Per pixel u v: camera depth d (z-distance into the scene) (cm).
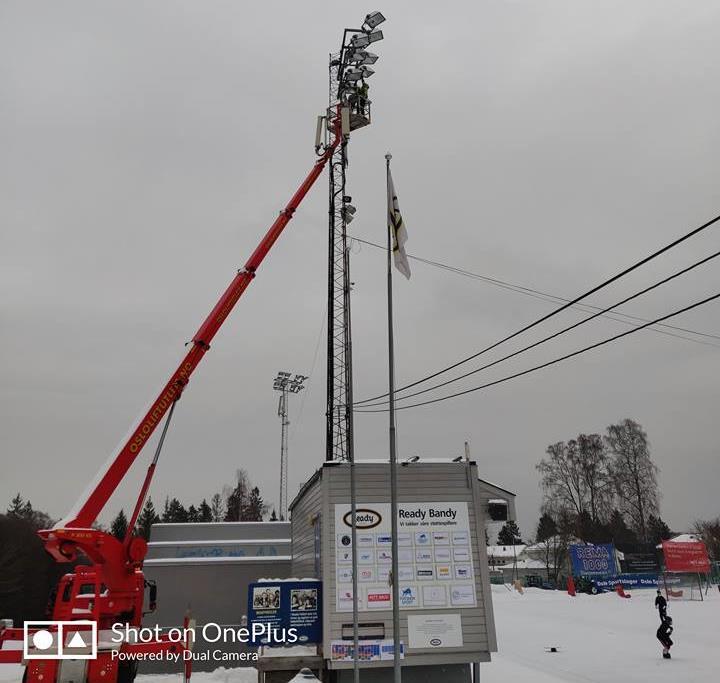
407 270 1251
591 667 1736
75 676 1134
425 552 1345
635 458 6112
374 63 2631
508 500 1423
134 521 1368
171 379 1489
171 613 2120
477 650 1290
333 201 2697
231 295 1658
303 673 997
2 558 3759
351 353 1482
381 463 1394
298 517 1931
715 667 1697
